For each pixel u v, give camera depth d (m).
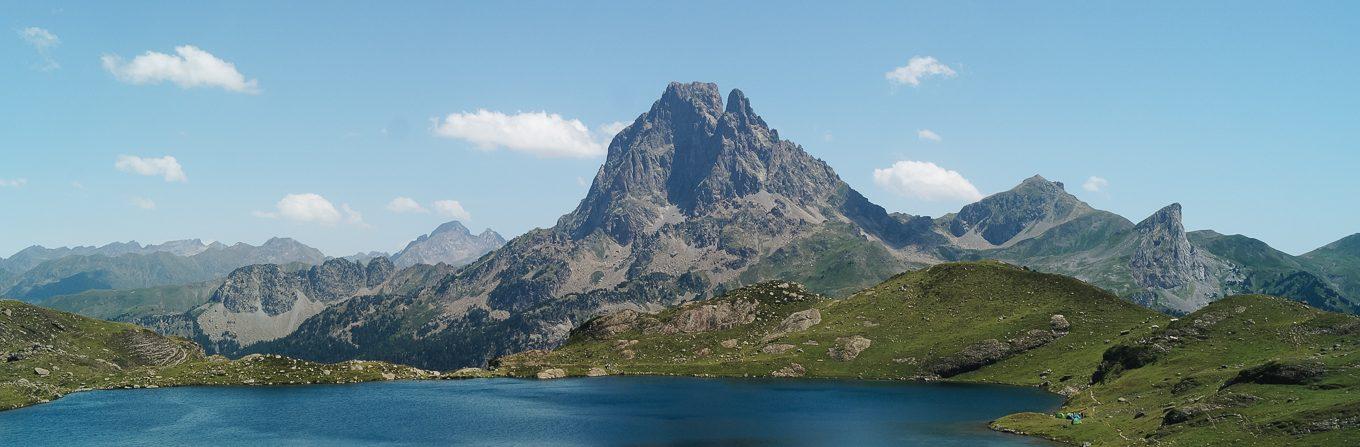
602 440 174.12
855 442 165.50
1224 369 171.75
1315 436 112.12
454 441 174.50
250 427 193.00
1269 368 138.75
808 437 173.38
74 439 175.62
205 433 184.12
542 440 175.25
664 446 166.50
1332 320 198.75
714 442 169.88
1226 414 130.12
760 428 186.62
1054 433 159.12
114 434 182.00
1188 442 123.31
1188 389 162.12
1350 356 137.62
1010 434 168.25
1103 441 142.50
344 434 183.75
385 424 198.50
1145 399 169.88
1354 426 111.50
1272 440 114.81
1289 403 127.06
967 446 155.62
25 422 198.12
